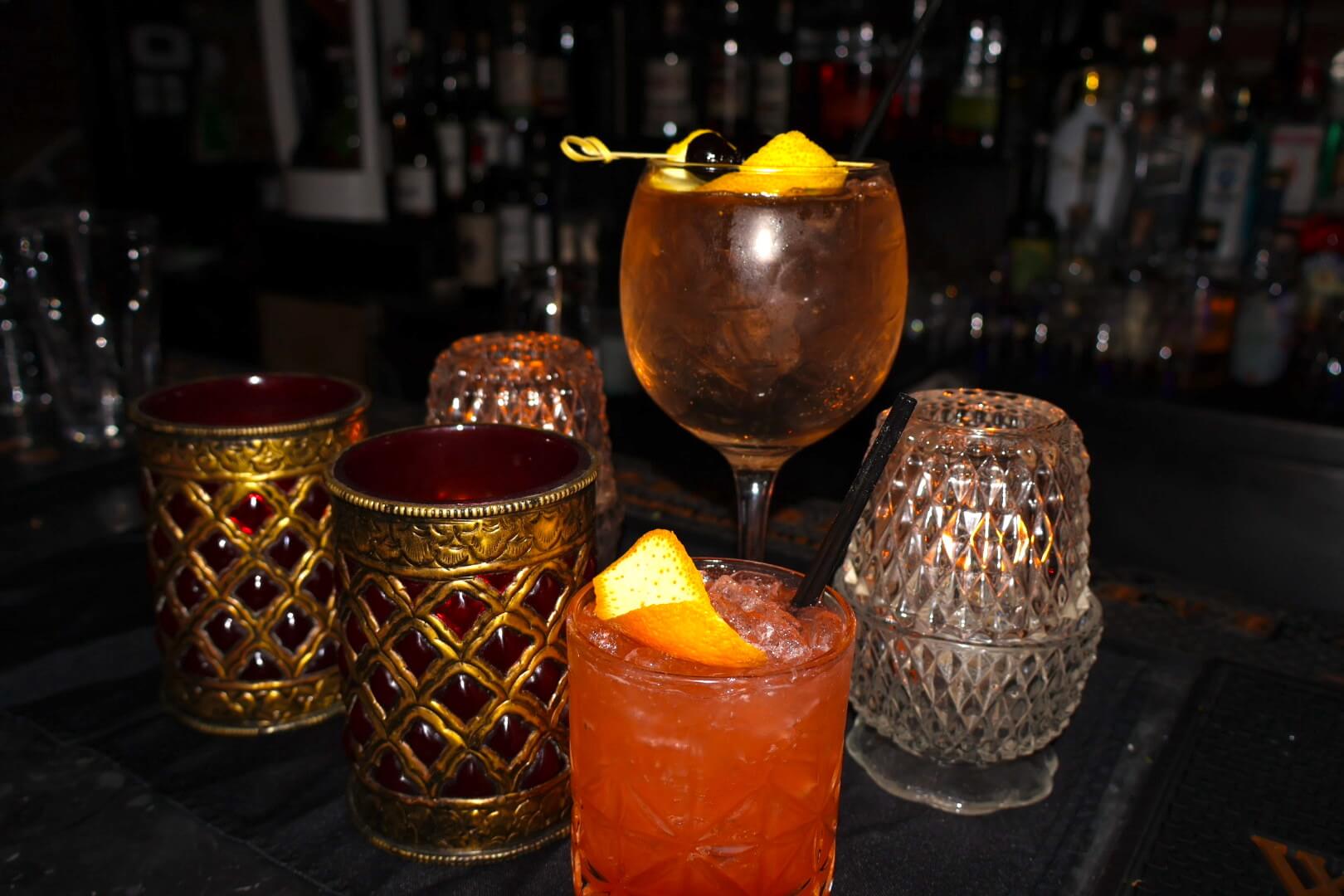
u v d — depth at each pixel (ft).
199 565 1.30
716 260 1.18
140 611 1.66
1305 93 3.44
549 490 1.08
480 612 1.07
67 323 2.44
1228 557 3.27
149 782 1.26
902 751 1.32
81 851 1.14
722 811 0.95
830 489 3.38
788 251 1.17
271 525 1.30
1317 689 1.42
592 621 1.02
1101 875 1.08
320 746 1.34
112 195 6.05
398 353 4.65
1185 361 3.48
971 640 1.20
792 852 0.98
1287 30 3.50
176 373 2.80
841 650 0.95
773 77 3.83
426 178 4.65
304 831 1.18
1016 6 3.55
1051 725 1.25
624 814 0.97
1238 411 3.27
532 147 4.51
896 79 1.32
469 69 4.94
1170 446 3.30
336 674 1.38
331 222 4.85
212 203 6.10
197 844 1.15
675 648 0.93
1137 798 1.20
